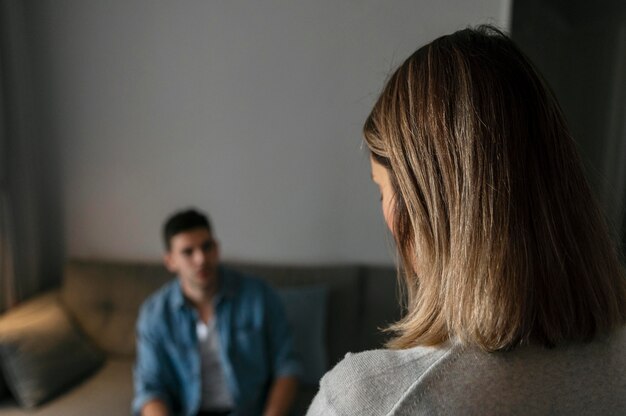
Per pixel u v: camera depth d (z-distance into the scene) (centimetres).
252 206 226
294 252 227
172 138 226
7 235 210
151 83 224
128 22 221
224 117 221
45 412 168
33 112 229
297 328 194
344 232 222
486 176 37
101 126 230
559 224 37
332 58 210
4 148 210
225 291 164
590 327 36
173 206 231
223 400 161
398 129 41
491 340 35
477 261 37
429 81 40
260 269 216
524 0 155
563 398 34
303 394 184
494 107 37
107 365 204
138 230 235
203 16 216
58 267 244
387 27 204
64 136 233
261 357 163
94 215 237
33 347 177
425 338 40
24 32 220
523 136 37
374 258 222
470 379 34
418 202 40
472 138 37
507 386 34
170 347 159
